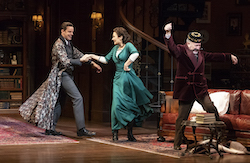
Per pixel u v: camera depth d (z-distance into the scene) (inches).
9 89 681.6
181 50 341.1
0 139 386.0
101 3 542.9
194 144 345.4
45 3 695.1
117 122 390.3
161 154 327.0
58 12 634.8
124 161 298.4
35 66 746.2
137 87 389.7
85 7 576.7
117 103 385.1
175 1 670.5
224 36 742.5
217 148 328.5
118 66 392.2
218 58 346.0
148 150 341.7
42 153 323.6
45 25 695.1
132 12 658.2
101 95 550.0
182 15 676.7
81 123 416.2
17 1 677.3
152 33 664.4
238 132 346.0
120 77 390.0
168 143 383.6
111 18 548.1
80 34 586.6
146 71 533.0
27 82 730.8
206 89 343.6
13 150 335.3
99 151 335.6
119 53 388.2
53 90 413.1
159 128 394.3
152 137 420.5
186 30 722.2
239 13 740.7
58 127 497.7
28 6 681.0
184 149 350.3
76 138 406.3
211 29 738.8
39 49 725.3
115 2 550.3
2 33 674.8
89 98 571.5
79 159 302.4
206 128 360.2
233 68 730.2
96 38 550.3
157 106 485.1
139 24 660.1
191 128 369.1
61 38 417.7
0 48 686.5
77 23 591.2
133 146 360.5
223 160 311.3
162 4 665.0
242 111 373.7
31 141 377.4
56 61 417.7
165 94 394.9
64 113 625.6
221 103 373.7
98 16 536.1
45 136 411.8
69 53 421.1
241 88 727.7
